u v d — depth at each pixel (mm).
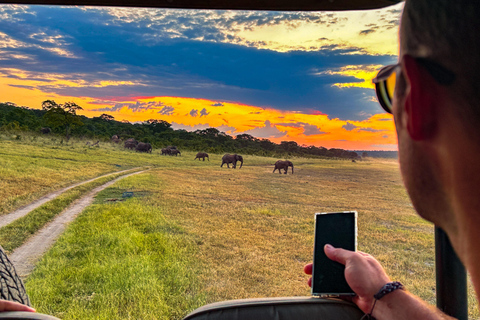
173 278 5688
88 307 4516
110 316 4188
